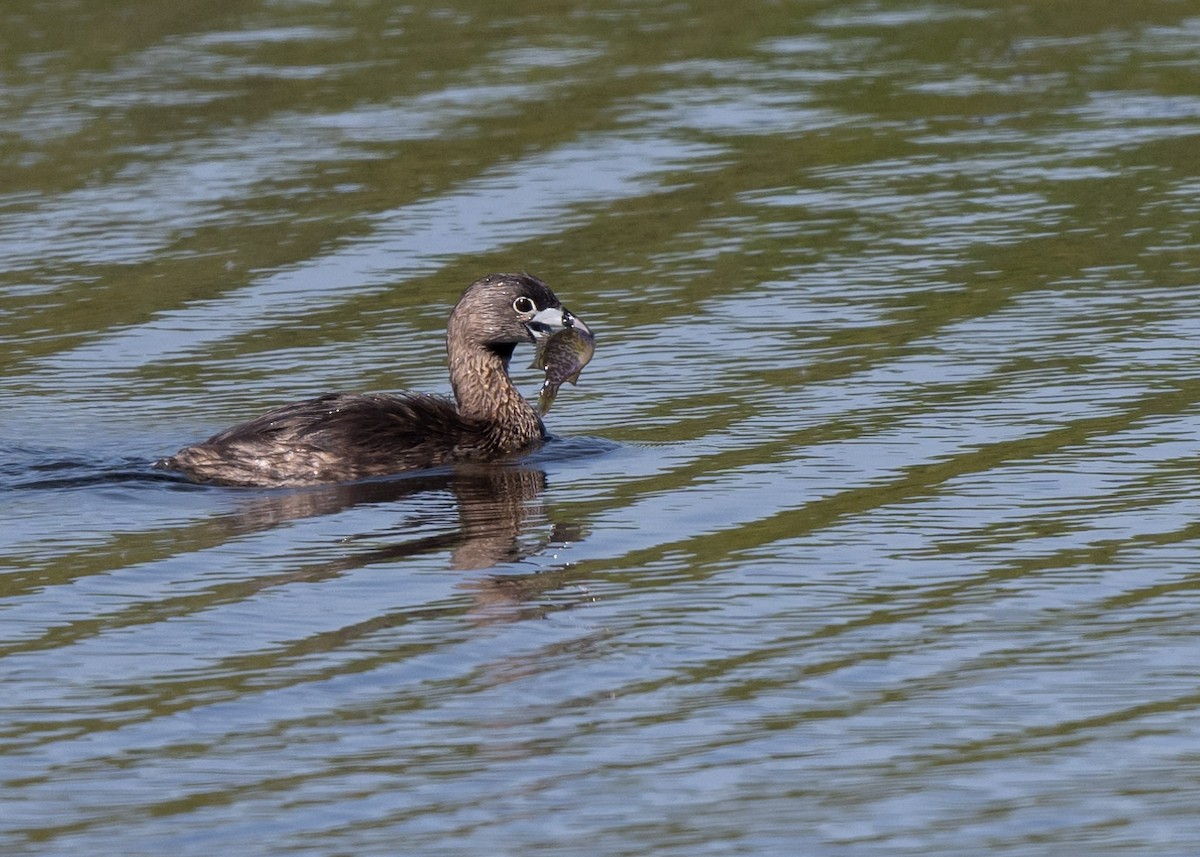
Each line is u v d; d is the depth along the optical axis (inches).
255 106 1088.8
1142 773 367.2
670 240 864.3
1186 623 439.8
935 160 970.7
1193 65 1127.6
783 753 381.7
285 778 377.7
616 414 657.0
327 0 1373.0
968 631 442.3
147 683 427.2
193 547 526.9
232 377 713.6
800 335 731.4
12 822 362.9
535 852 344.5
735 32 1249.4
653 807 360.5
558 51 1205.1
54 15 1330.0
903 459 584.1
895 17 1283.2
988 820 350.9
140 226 903.1
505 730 397.1
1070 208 884.6
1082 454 578.9
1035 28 1242.6
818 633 445.4
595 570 497.0
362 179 962.1
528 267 834.2
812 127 1032.8
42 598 485.4
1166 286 765.9
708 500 555.2
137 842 353.4
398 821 358.3
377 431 609.9
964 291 775.7
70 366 730.2
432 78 1143.0
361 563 509.4
